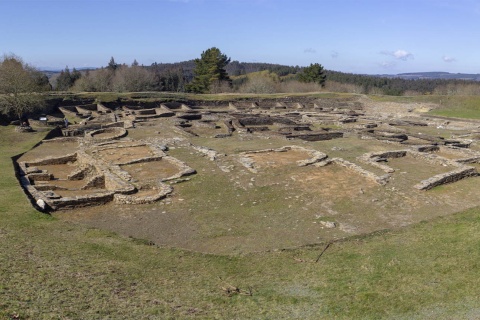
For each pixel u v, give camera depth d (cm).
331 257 1588
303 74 11938
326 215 2148
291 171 2906
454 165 3012
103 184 2753
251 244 1791
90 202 2272
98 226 2006
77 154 3509
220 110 7250
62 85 10800
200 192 2503
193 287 1332
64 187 2639
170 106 7438
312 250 1675
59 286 1191
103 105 7019
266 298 1259
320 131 4725
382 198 2391
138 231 1955
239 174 2847
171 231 1955
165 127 5175
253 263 1560
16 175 2780
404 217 2117
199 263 1562
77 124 5438
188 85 11094
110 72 10450
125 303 1148
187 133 4572
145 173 2880
